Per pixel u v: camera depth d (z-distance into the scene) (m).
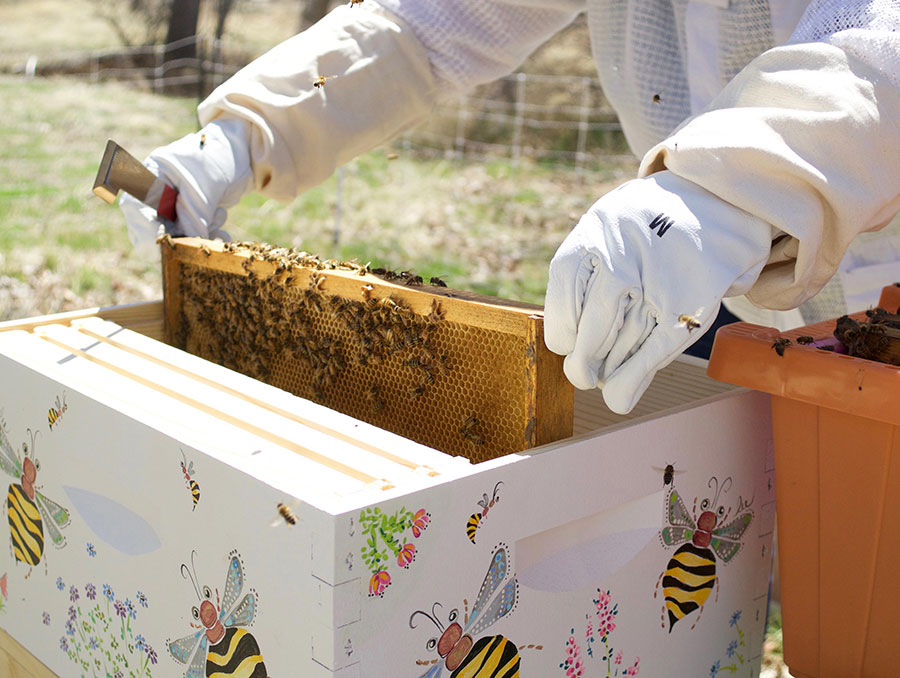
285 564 0.91
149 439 1.11
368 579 0.88
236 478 0.97
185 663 1.10
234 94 1.79
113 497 1.20
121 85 8.59
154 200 1.72
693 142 1.07
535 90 8.54
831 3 1.16
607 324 1.01
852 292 1.76
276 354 1.55
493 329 1.11
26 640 1.49
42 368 1.34
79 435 1.25
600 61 1.99
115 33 9.82
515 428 1.16
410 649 0.93
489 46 1.87
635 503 1.17
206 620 1.05
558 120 8.17
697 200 1.06
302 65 1.76
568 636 1.10
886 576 1.15
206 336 1.70
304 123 1.78
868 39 1.07
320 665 0.89
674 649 1.26
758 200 1.05
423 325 1.23
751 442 1.30
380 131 1.89
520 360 1.13
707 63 1.71
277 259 1.42
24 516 1.43
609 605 1.15
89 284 4.49
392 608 0.90
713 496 1.26
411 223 5.93
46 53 9.10
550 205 6.44
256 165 1.80
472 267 5.18
